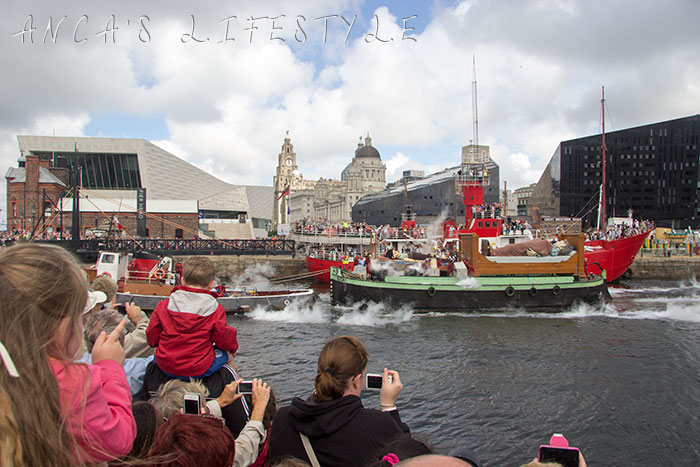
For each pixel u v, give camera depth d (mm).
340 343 5156
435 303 34688
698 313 35344
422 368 22078
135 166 111812
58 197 90688
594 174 99000
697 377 20719
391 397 5344
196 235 87375
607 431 15625
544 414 16922
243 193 132000
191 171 129875
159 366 6500
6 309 2445
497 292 34906
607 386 19609
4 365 2387
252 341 27297
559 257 35719
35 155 96750
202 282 6629
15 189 89562
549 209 110188
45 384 2473
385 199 115438
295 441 4852
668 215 94000
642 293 47594
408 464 2502
